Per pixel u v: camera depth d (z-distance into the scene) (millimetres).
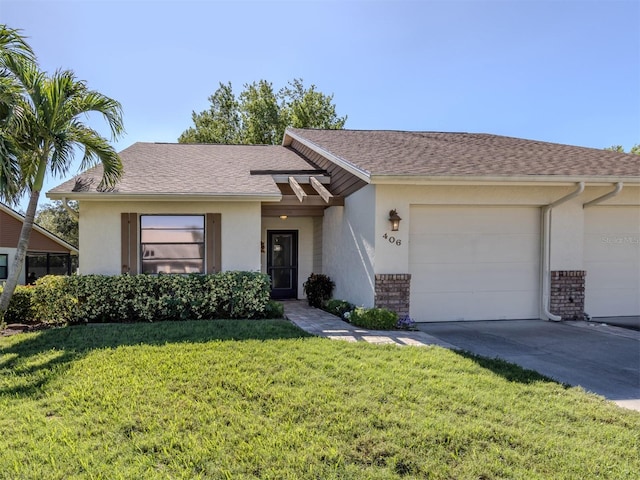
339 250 11297
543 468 3145
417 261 9227
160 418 3871
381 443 3453
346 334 7633
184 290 8750
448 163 9133
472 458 3268
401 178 8133
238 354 5781
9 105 6805
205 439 3516
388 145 11406
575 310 9562
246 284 9000
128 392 4449
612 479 3018
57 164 7695
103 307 8422
